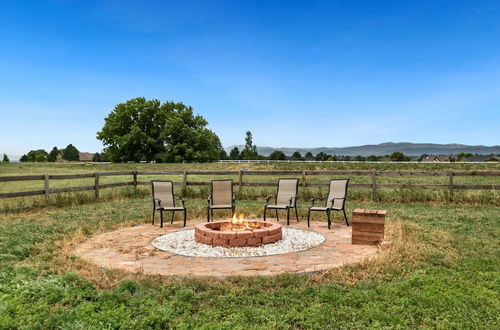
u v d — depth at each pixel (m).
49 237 7.04
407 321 3.36
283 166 38.62
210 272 4.82
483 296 3.86
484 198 11.65
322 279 4.50
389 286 4.17
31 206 10.89
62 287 4.18
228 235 6.25
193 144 55.72
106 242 6.75
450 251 5.70
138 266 5.16
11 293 4.01
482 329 3.21
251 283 4.33
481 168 31.84
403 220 8.73
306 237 7.10
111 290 4.17
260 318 3.43
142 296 3.96
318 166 37.50
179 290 4.08
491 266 4.88
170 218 9.59
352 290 4.08
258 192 13.90
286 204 9.09
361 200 12.87
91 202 12.59
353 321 3.39
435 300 3.76
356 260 5.39
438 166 34.59
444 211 10.31
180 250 6.11
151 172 14.52
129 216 9.84
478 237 6.77
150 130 54.66
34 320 3.44
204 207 11.08
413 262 5.10
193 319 3.44
